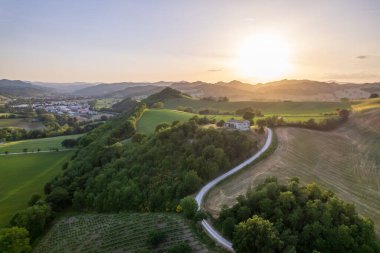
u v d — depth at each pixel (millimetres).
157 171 101062
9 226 88438
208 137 112250
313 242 59594
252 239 58188
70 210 103500
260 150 120125
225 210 71125
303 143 135750
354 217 65938
